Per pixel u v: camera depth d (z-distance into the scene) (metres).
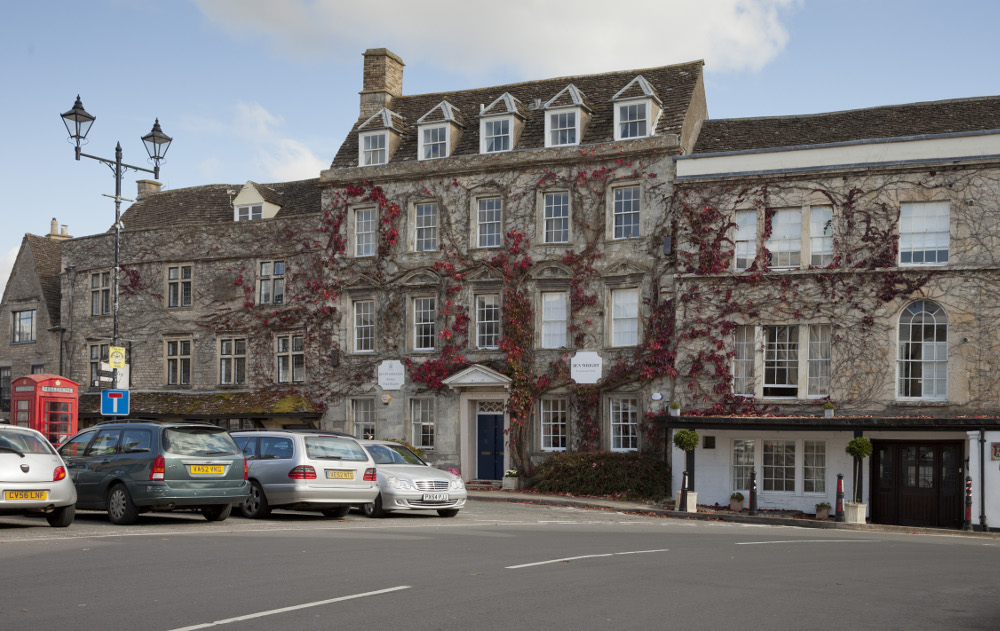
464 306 33.69
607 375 31.42
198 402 37.81
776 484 28.25
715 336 29.47
